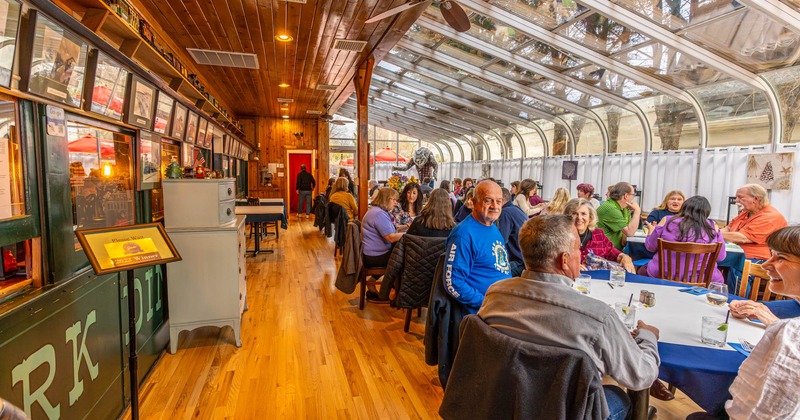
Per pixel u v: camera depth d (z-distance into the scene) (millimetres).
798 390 992
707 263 2811
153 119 2889
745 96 5504
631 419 1485
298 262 5734
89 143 2021
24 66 1367
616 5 4414
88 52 1873
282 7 3611
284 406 2252
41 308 1451
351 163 15500
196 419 2121
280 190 11445
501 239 2299
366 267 3836
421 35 6453
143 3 3512
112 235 1651
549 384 1064
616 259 3049
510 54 6340
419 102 11109
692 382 1344
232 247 2877
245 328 3350
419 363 2779
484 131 12609
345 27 4148
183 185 2777
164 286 2924
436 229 3113
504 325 1222
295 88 7285
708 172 6164
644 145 7262
